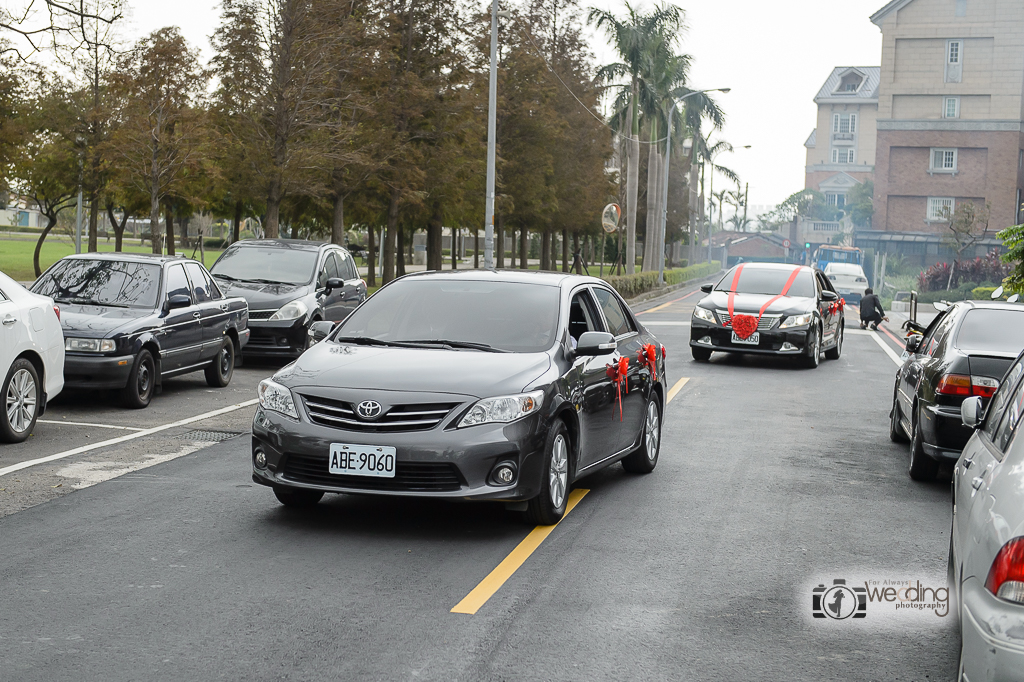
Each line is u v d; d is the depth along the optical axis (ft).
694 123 214.90
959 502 15.90
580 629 16.81
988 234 232.53
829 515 25.58
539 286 26.68
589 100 153.07
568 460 24.40
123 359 38.81
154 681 14.23
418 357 23.50
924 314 127.13
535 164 131.23
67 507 24.26
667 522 24.39
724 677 14.94
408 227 137.69
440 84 108.68
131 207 123.24
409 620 17.02
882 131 240.73
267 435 22.16
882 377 59.77
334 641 15.97
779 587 19.45
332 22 91.50
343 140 92.32
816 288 66.03
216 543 21.42
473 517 24.25
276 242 60.13
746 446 35.73
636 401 29.09
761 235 385.50
